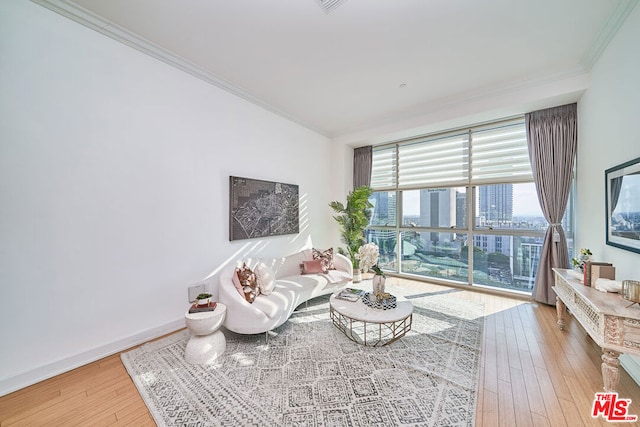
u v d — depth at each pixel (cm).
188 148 285
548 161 336
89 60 215
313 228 481
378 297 258
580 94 298
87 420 154
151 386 182
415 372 198
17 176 183
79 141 210
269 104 378
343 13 207
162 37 237
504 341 245
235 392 176
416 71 293
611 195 229
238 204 334
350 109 399
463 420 151
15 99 182
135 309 243
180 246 278
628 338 154
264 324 237
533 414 156
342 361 213
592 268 210
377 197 533
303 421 151
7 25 179
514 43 244
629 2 193
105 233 224
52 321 197
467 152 421
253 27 223
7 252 179
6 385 176
